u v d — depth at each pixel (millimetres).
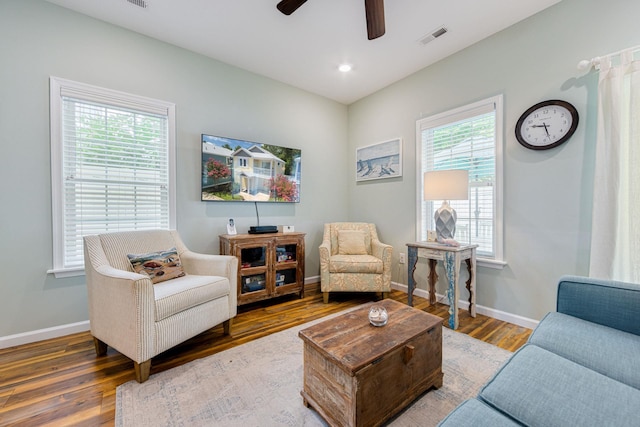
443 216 2525
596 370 1000
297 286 3074
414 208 3188
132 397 1453
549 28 2133
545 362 1004
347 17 2260
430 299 2881
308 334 1356
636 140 1718
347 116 4047
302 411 1359
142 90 2508
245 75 3123
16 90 2006
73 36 2199
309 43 2625
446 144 2883
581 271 1998
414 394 1375
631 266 1728
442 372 1561
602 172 1834
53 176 2133
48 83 2111
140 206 2551
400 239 3352
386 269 2904
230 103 3021
